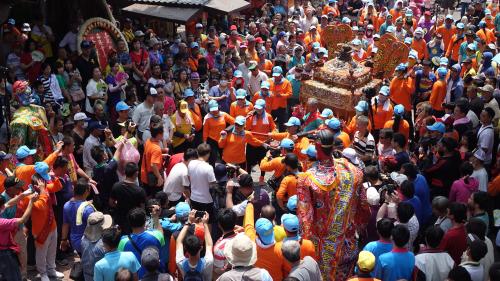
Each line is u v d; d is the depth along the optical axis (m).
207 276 6.63
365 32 19.38
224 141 11.01
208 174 8.90
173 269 7.24
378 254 6.88
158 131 9.56
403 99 13.20
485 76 14.06
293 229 6.50
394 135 9.78
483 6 24.14
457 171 9.41
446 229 7.62
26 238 8.34
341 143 8.80
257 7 21.56
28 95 10.00
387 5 26.17
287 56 16.52
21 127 9.72
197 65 15.38
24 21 15.12
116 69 13.34
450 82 13.53
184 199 9.45
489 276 6.30
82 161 10.58
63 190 8.91
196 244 6.41
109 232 6.65
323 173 6.58
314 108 11.17
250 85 14.36
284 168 9.21
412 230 7.58
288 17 21.97
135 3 17.00
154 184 9.58
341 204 6.61
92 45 13.89
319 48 15.88
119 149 9.55
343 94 12.83
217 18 19.22
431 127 10.41
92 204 8.57
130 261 6.65
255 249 6.14
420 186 8.47
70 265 9.02
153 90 11.20
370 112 11.81
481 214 8.12
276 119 13.89
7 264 7.57
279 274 6.57
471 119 11.33
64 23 15.32
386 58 13.95
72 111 12.39
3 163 8.75
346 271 6.95
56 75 12.78
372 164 9.91
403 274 6.59
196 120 11.84
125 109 10.98
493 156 11.03
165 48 15.66
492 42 19.52
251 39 16.02
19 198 7.65
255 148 11.45
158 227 7.39
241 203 8.00
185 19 15.88
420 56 18.19
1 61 13.23
